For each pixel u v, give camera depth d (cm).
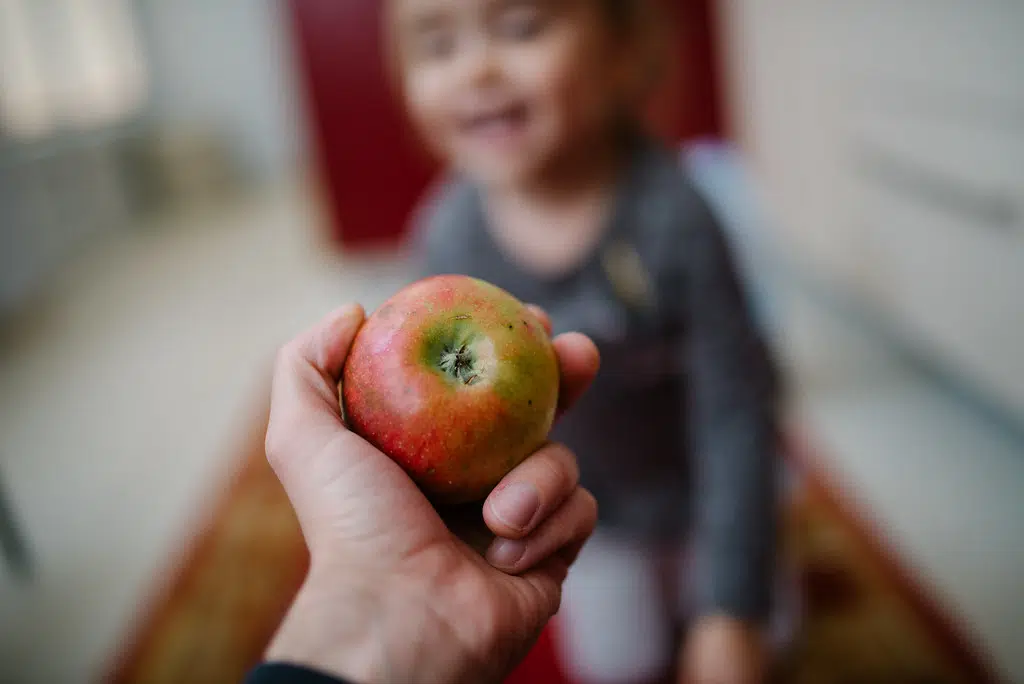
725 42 126
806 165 112
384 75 132
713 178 68
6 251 168
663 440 54
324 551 23
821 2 101
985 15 70
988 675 56
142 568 76
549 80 45
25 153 185
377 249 144
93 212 240
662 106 89
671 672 58
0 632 69
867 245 98
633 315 50
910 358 97
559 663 62
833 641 60
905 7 83
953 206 79
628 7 52
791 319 112
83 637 68
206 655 64
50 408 116
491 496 24
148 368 129
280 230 241
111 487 92
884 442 83
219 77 347
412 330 25
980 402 85
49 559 79
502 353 25
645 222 49
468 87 46
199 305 162
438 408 24
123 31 310
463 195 58
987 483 75
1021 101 67
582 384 29
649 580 58
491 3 44
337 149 137
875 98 91
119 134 278
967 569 65
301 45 131
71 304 171
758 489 45
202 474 92
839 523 72
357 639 22
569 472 25
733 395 47
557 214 51
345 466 24
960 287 80
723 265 48
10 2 196
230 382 120
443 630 22
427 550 23
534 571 26
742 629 43
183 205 310
